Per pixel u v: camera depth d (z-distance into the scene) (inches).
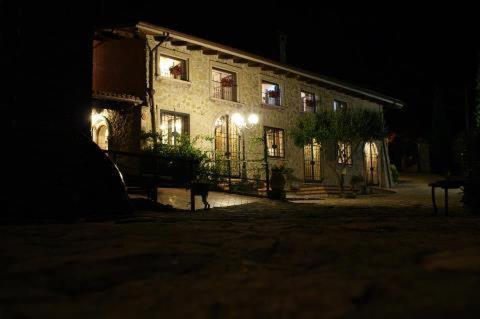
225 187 657.6
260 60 748.0
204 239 191.0
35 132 353.1
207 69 703.7
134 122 602.5
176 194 521.7
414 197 731.4
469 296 91.5
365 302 93.5
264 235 203.8
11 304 93.5
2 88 361.7
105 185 346.9
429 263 129.3
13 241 186.5
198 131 682.8
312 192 789.9
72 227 245.8
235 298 98.7
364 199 684.1
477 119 578.2
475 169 382.0
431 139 1409.9
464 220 291.4
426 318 79.4
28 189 312.2
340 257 147.7
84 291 105.3
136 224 264.5
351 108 906.7
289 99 850.8
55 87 395.2
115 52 637.9
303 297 98.1
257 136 778.8
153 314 88.0
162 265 134.1
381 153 1068.5
